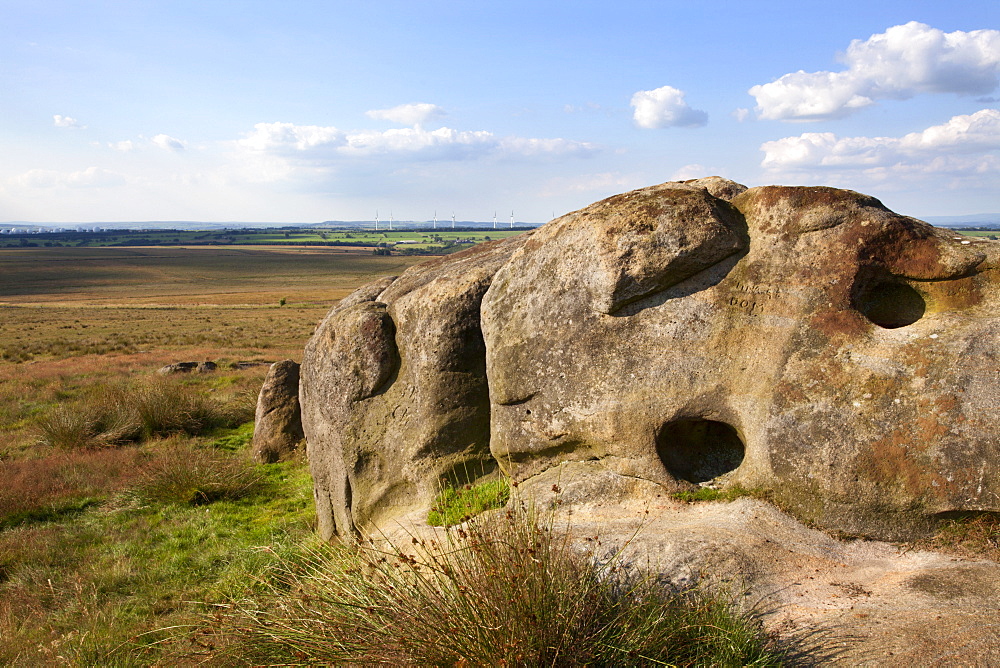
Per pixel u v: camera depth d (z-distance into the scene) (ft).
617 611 12.15
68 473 37.27
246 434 48.83
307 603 13.98
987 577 12.90
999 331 14.11
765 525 14.83
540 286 18.20
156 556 26.76
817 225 15.90
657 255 16.35
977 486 13.65
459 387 21.17
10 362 98.78
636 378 16.80
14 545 27.73
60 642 19.38
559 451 18.42
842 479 14.60
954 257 15.05
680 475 16.92
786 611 12.46
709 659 11.25
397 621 12.20
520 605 11.09
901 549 14.37
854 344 15.12
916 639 11.23
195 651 16.87
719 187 18.75
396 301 23.39
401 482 22.24
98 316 218.18
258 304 285.64
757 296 16.17
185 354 105.29
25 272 441.68
